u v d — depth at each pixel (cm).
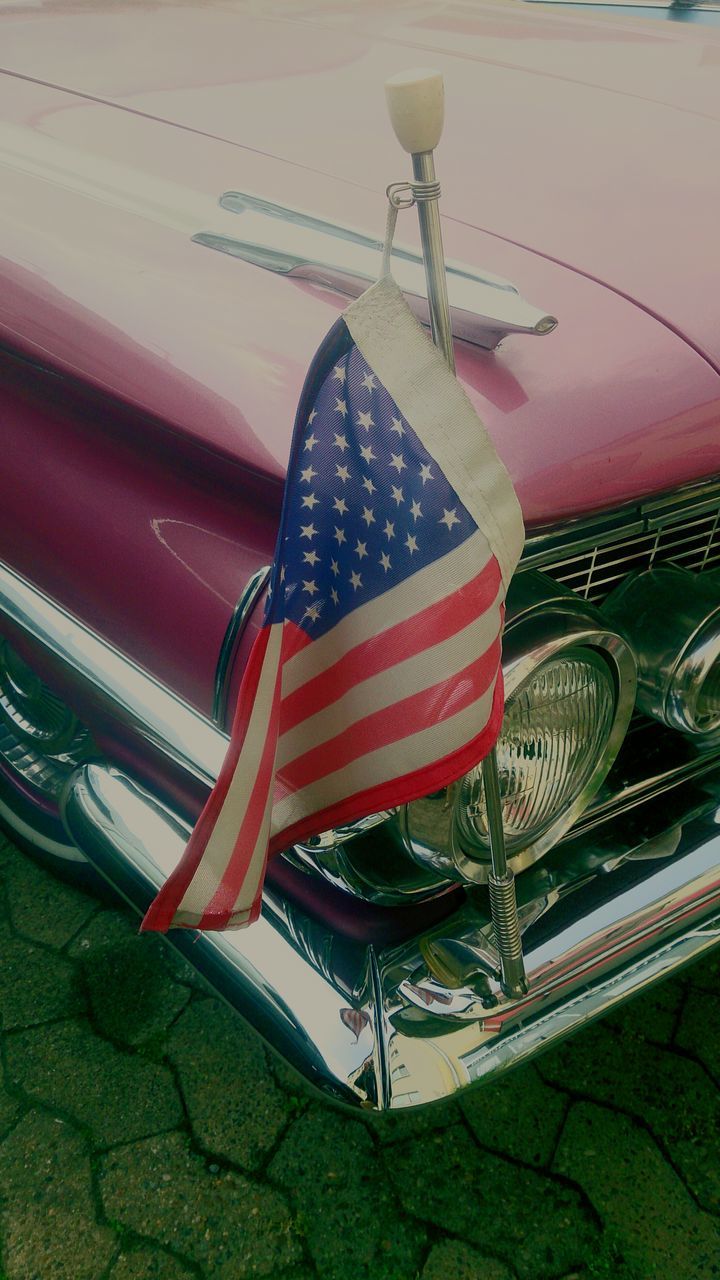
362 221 116
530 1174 151
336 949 112
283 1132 156
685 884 120
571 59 174
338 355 75
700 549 129
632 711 121
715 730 124
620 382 97
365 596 84
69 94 159
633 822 127
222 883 89
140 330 105
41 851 192
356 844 106
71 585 123
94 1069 164
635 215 119
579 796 114
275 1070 164
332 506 79
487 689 83
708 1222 145
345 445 78
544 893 117
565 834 116
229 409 96
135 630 114
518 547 84
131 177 129
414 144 72
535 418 93
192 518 107
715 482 110
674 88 159
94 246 117
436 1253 142
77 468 120
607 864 121
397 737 86
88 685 121
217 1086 162
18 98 158
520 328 92
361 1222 145
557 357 98
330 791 92
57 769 185
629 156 134
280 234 109
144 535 111
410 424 79
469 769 85
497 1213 146
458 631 82
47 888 196
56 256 118
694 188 125
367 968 110
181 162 132
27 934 187
